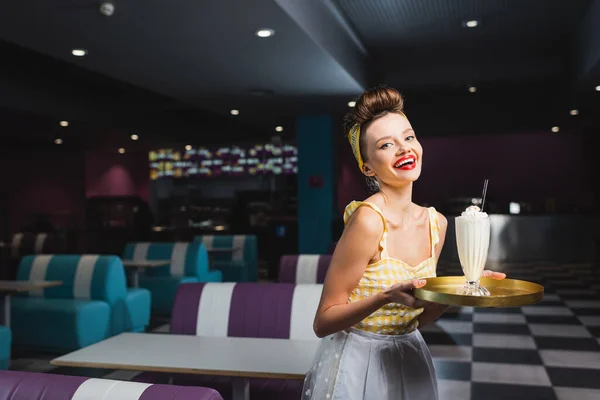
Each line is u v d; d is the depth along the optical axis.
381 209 1.36
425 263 1.40
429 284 1.28
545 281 8.22
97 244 11.95
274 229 9.41
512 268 9.85
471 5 5.66
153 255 6.59
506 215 11.02
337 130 9.70
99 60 5.70
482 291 1.24
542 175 13.73
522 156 13.84
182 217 13.79
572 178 13.55
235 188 15.49
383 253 1.34
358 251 1.30
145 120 10.74
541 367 4.02
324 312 1.32
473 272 1.28
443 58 7.83
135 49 5.28
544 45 7.30
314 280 4.07
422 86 8.32
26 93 8.00
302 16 4.64
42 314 4.57
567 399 3.37
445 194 14.27
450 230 11.20
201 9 4.15
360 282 1.36
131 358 2.03
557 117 10.34
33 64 7.70
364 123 1.38
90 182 13.77
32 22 4.44
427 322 1.53
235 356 2.05
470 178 14.13
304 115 9.04
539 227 10.89
